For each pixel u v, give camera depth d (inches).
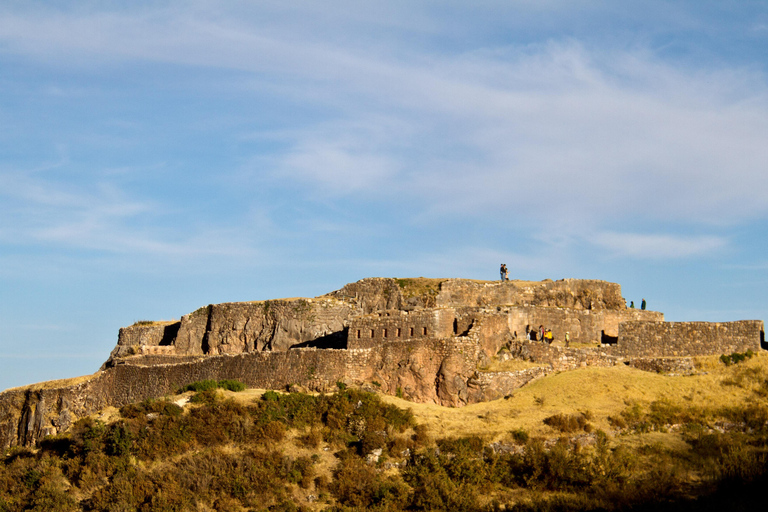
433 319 3041.3
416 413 2709.2
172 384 3221.0
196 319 4097.0
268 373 2997.0
